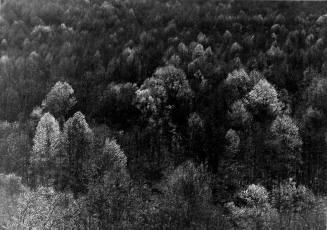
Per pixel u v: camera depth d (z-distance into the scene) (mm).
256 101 57812
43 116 48781
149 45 78750
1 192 39062
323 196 44281
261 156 49562
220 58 74438
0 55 66312
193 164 47188
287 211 42781
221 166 49000
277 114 56281
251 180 47438
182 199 42312
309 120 53062
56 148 46812
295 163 48500
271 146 50219
